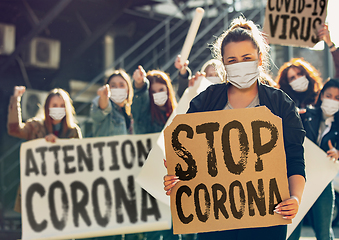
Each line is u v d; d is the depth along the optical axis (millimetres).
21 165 3586
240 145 1960
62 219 3539
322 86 3955
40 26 7789
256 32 2113
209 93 2168
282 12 3705
